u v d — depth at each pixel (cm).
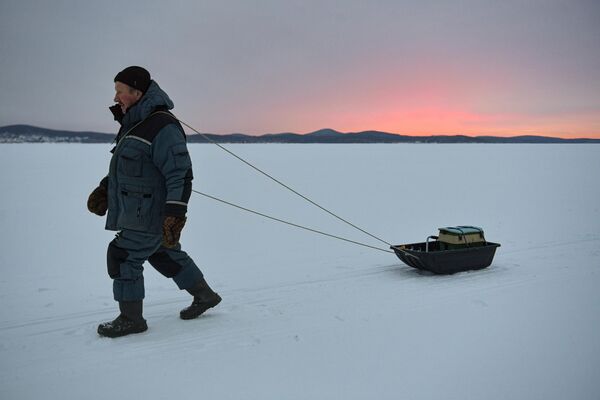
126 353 335
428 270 548
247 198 1348
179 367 312
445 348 338
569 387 282
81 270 608
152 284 530
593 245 720
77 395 277
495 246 572
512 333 365
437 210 1146
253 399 272
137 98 364
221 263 636
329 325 389
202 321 402
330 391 280
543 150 5972
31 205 1188
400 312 418
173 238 353
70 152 5209
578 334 362
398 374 300
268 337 363
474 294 468
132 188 355
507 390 279
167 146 352
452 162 3178
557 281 512
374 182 1809
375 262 632
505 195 1430
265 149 6738
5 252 712
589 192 1498
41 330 385
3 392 281
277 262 639
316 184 1731
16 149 6494
